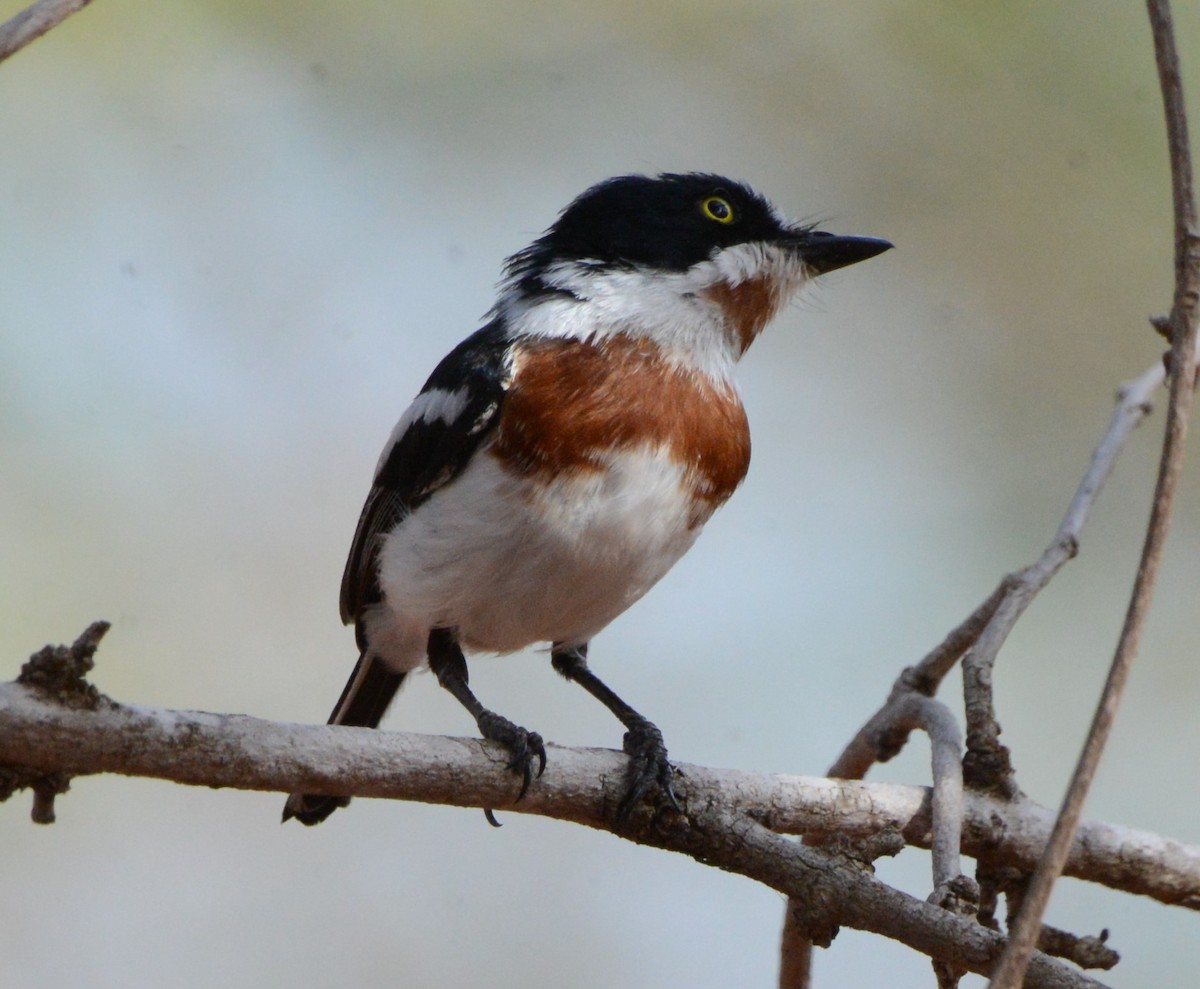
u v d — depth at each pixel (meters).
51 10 5.73
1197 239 5.98
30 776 6.30
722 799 8.04
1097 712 5.60
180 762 6.52
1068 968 6.33
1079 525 8.99
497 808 7.59
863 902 6.86
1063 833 5.54
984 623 9.22
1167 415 5.83
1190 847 8.60
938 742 8.42
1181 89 6.19
